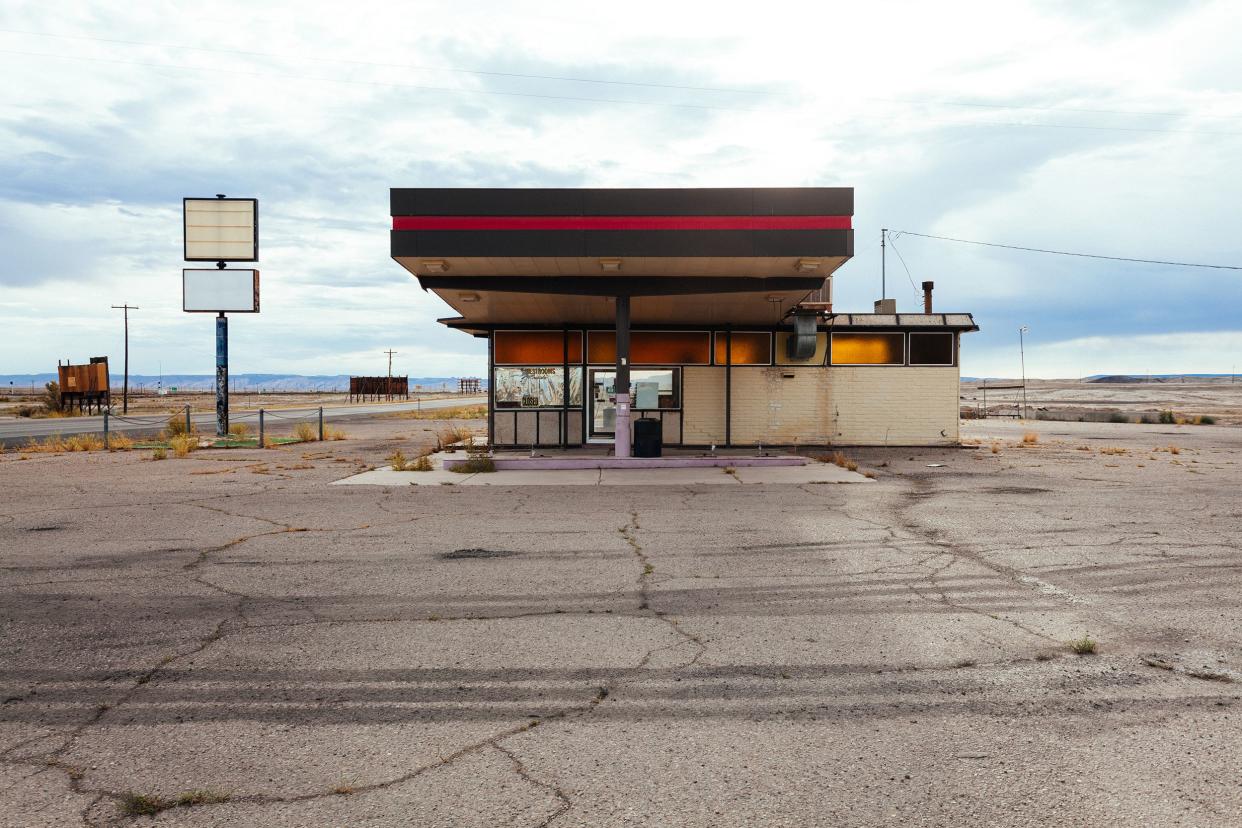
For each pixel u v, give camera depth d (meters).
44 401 49.69
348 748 3.52
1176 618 5.57
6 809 2.98
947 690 4.20
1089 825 2.86
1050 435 29.77
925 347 22.20
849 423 22.20
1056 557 7.62
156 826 2.86
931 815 2.93
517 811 2.96
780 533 8.97
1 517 10.22
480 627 5.39
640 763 3.36
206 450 22.20
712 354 22.09
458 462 16.11
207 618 5.61
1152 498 11.82
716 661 4.68
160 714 3.91
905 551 7.93
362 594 6.28
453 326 22.28
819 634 5.21
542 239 13.98
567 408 21.78
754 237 13.96
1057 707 3.97
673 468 16.31
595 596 6.21
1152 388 160.88
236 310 25.48
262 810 2.98
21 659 4.74
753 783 3.18
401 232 14.01
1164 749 3.48
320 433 26.80
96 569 7.17
